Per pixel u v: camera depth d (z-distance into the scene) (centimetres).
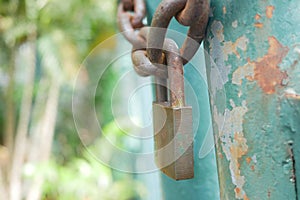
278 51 42
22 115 294
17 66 294
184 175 49
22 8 271
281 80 42
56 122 294
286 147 42
